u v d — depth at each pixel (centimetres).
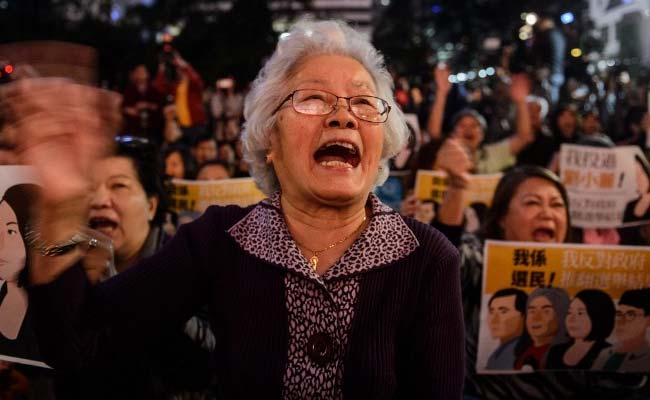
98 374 165
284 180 167
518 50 1125
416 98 820
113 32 1844
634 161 396
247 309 158
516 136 564
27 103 138
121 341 161
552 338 297
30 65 140
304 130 159
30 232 154
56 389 179
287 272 156
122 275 166
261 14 1697
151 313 163
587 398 310
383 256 157
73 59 141
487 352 296
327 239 164
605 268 298
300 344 153
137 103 868
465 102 738
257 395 153
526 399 301
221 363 161
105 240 173
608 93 1005
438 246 162
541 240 322
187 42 1639
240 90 1359
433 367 156
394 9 2430
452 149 408
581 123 692
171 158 484
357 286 155
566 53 1141
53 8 1992
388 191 465
